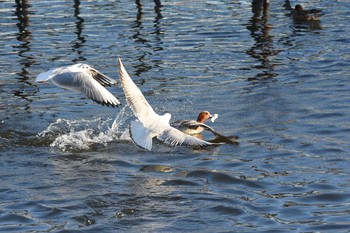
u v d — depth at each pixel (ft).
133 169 48.37
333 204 42.09
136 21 96.73
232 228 39.06
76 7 101.14
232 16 100.07
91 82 40.55
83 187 44.91
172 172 47.65
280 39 87.51
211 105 63.16
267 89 67.41
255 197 43.29
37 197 43.24
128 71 73.77
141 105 39.65
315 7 107.55
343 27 93.40
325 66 75.36
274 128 56.85
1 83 69.77
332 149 51.62
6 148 52.39
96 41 86.07
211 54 80.59
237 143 53.52
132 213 41.04
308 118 59.06
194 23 95.76
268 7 101.71
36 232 38.37
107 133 55.88
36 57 78.79
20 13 100.42
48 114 60.80
